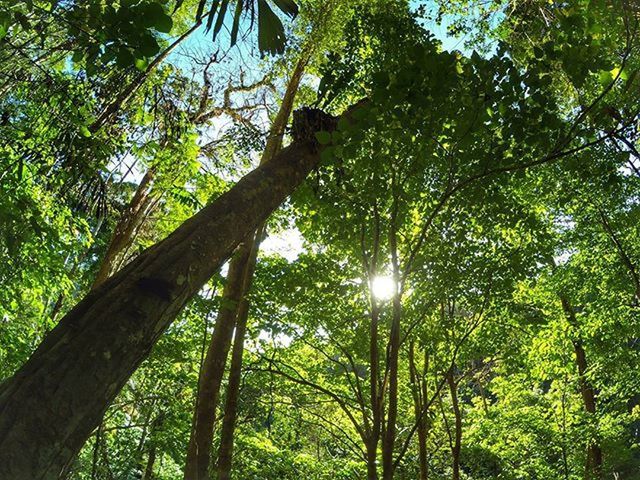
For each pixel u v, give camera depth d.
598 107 4.79
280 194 2.70
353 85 6.88
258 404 11.30
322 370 11.17
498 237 8.52
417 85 4.20
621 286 13.48
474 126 4.64
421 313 8.60
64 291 9.20
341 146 3.67
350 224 6.93
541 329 12.87
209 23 2.32
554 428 13.94
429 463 15.45
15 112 5.81
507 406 15.53
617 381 14.32
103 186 6.53
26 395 1.36
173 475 15.75
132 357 1.58
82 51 3.19
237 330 8.77
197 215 2.14
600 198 12.41
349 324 8.56
